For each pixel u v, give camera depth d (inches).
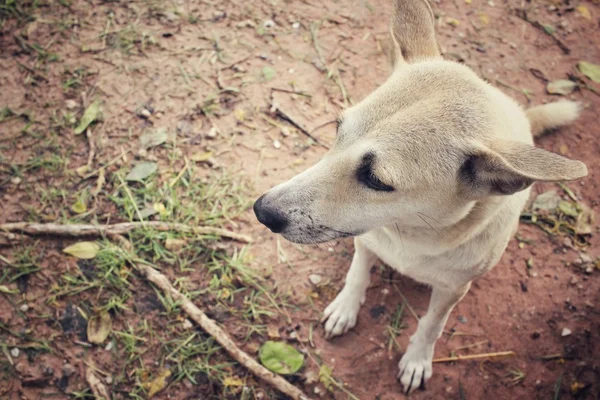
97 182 33.7
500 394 30.5
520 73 41.2
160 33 39.6
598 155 38.2
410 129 22.9
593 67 41.9
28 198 32.9
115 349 29.4
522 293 33.3
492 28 43.2
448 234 24.8
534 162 20.9
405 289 33.0
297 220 24.5
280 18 41.5
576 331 32.2
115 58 38.2
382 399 29.8
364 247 28.5
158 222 32.6
